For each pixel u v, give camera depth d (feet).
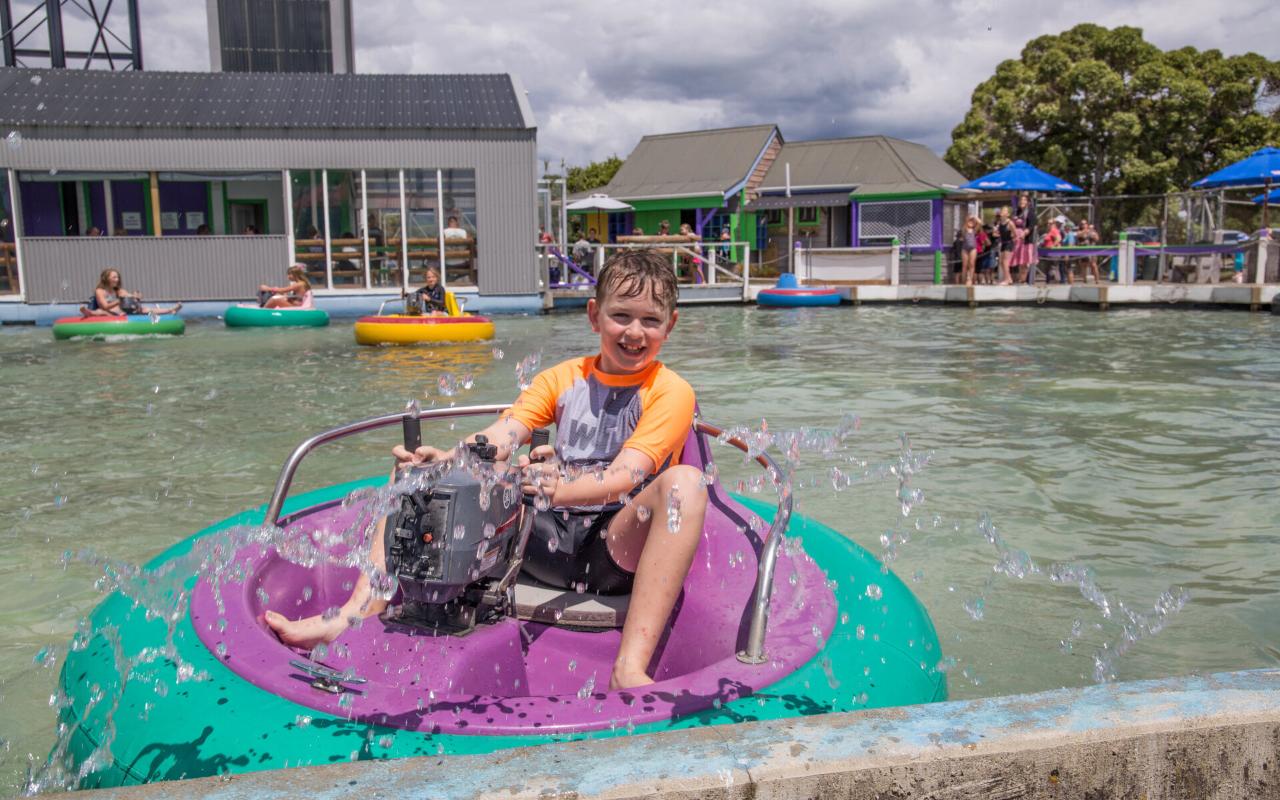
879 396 25.95
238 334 46.24
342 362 34.37
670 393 8.28
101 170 56.75
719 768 4.04
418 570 6.95
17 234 57.21
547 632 7.97
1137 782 4.45
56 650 10.00
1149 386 27.27
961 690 9.00
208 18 71.61
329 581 9.14
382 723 5.96
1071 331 44.42
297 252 59.93
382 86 65.10
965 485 16.39
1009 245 64.59
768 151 100.68
